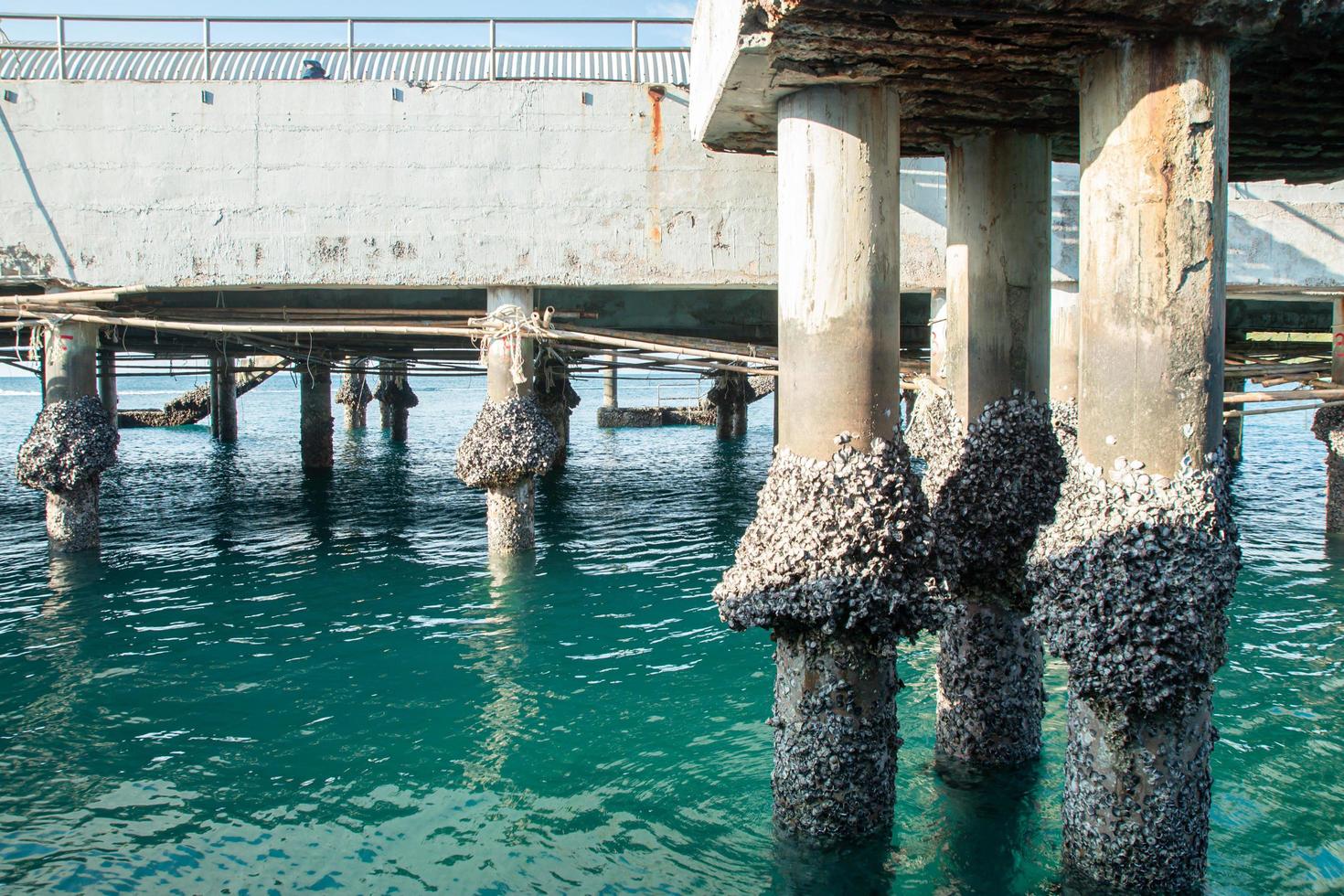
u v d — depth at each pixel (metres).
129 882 6.26
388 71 13.80
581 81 13.20
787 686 6.38
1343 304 14.41
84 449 14.51
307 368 22.98
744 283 13.46
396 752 8.19
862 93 6.12
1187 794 5.40
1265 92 6.26
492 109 13.20
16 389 89.62
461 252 13.31
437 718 8.90
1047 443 7.26
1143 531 5.23
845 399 6.11
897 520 6.02
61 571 14.32
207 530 17.48
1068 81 6.10
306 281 13.23
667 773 7.73
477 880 6.25
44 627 11.59
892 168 6.23
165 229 13.15
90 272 13.18
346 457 29.62
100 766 7.93
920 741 8.17
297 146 13.14
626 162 13.31
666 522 18.53
